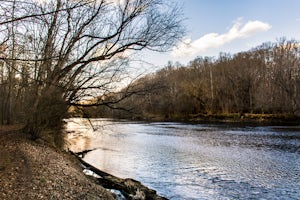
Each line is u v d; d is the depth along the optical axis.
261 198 13.70
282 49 81.38
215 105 78.69
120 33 17.08
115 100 17.70
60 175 12.23
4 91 26.84
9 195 8.74
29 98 17.77
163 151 26.61
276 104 66.69
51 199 9.18
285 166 20.14
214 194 14.23
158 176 17.48
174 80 78.38
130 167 19.84
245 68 79.62
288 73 69.19
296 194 14.25
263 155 24.23
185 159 22.75
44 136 20.42
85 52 17.11
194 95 79.56
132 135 39.88
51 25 14.94
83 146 29.62
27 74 8.72
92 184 12.49
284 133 39.38
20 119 22.14
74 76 17.23
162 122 68.25
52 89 16.50
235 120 66.12
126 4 16.89
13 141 16.92
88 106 18.05
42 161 13.82
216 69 88.25
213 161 21.97
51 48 15.62
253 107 72.56
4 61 6.88
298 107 63.75
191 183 16.06
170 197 13.71
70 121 19.97
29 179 10.59
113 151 26.67
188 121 70.25
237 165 20.56
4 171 10.96
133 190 13.37
